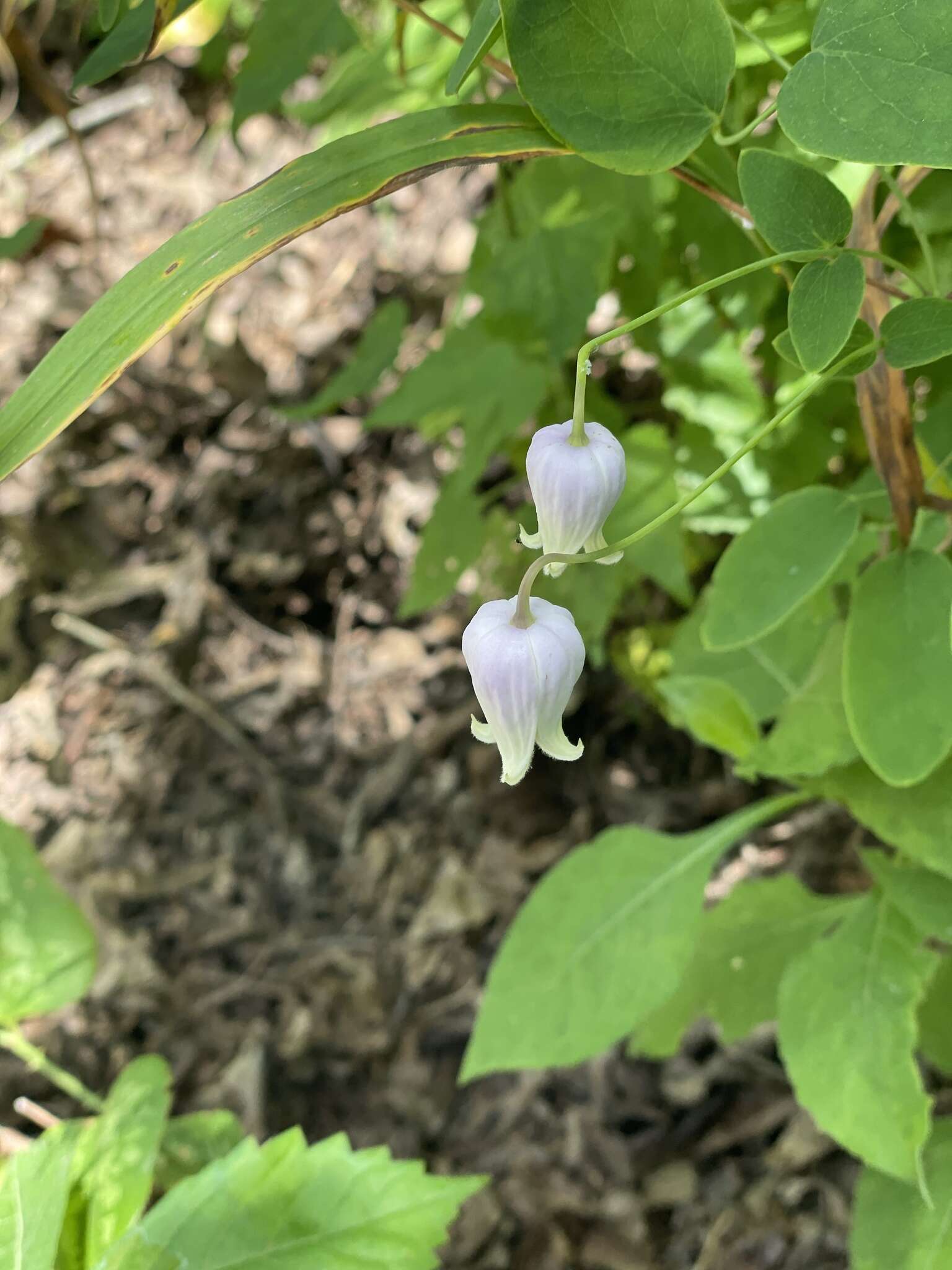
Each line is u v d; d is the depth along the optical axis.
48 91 0.27
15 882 0.28
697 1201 0.38
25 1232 0.21
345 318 0.61
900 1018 0.23
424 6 0.33
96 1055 0.44
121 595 0.56
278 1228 0.22
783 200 0.15
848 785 0.23
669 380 0.35
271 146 0.66
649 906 0.27
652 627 0.40
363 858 0.48
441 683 0.52
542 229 0.30
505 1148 0.40
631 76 0.15
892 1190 0.25
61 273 0.65
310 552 0.56
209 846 0.50
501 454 0.52
